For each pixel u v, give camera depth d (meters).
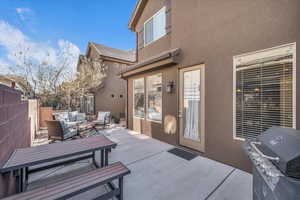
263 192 1.41
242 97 2.78
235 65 2.87
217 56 3.17
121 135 5.65
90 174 1.81
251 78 2.65
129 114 6.80
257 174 1.58
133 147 4.20
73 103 10.07
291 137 1.30
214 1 3.21
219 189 2.25
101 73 10.52
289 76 2.24
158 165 3.06
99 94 10.96
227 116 3.01
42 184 2.43
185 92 4.04
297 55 2.16
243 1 2.73
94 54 11.87
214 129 3.24
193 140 3.84
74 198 2.05
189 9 3.81
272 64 2.40
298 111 2.16
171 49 4.48
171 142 4.45
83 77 9.95
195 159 3.33
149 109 5.48
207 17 3.35
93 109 11.14
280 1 2.30
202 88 3.58
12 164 1.75
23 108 3.09
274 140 1.39
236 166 2.87
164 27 5.24
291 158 1.02
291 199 0.96
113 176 1.78
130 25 7.04
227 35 2.98
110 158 3.43
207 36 3.36
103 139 2.88
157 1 5.55
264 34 2.48
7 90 1.92
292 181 0.97
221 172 2.74
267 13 2.44
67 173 2.78
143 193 2.18
